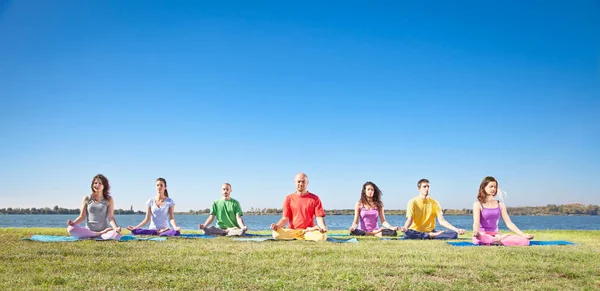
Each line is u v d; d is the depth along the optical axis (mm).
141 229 12430
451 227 12422
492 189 10250
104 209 11039
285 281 5238
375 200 14234
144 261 6500
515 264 6465
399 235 14891
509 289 5004
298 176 11422
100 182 10984
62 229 14242
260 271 5848
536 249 8375
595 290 4980
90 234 10328
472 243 10156
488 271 5910
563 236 13336
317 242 10094
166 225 13000
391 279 5348
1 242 9109
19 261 6484
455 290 4883
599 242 10953
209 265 6207
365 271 5832
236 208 13469
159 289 4777
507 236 9773
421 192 12945
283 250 7895
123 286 4891
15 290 4676
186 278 5344
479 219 10266
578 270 6070
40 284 4992
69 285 4926
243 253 7496
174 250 7871
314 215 11484
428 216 12898
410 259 6906
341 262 6590
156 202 12945
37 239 9961
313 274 5656
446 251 7957
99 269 5875
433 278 5516
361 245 9234
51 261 6473
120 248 8156
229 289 4812
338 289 4895
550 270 6113
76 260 6586
